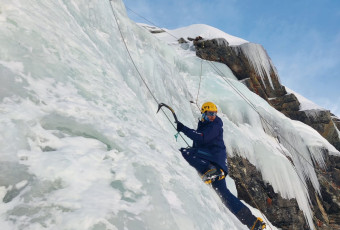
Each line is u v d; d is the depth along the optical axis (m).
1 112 1.57
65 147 1.66
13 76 1.83
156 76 5.21
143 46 5.90
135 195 1.58
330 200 8.43
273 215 6.29
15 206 1.26
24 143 1.52
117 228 1.32
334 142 10.70
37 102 1.81
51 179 1.42
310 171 8.65
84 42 3.22
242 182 6.23
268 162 6.79
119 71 3.84
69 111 1.94
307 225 6.73
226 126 6.77
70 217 1.27
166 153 2.34
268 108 8.78
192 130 3.06
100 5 4.35
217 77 8.44
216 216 2.15
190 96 7.06
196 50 9.55
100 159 1.71
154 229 1.46
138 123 2.57
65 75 2.28
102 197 1.45
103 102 2.40
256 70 10.02
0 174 1.34
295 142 8.74
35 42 2.23
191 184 2.16
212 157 3.02
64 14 3.30
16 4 2.42
